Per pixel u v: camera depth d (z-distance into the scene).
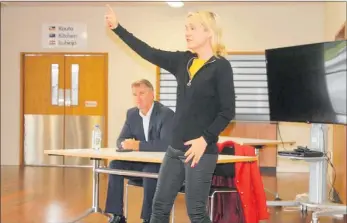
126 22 7.87
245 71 7.81
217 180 3.43
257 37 7.68
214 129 2.18
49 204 4.85
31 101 8.09
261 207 3.26
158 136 3.72
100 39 7.93
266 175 7.31
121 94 7.95
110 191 3.77
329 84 4.01
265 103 7.77
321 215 4.01
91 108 8.02
